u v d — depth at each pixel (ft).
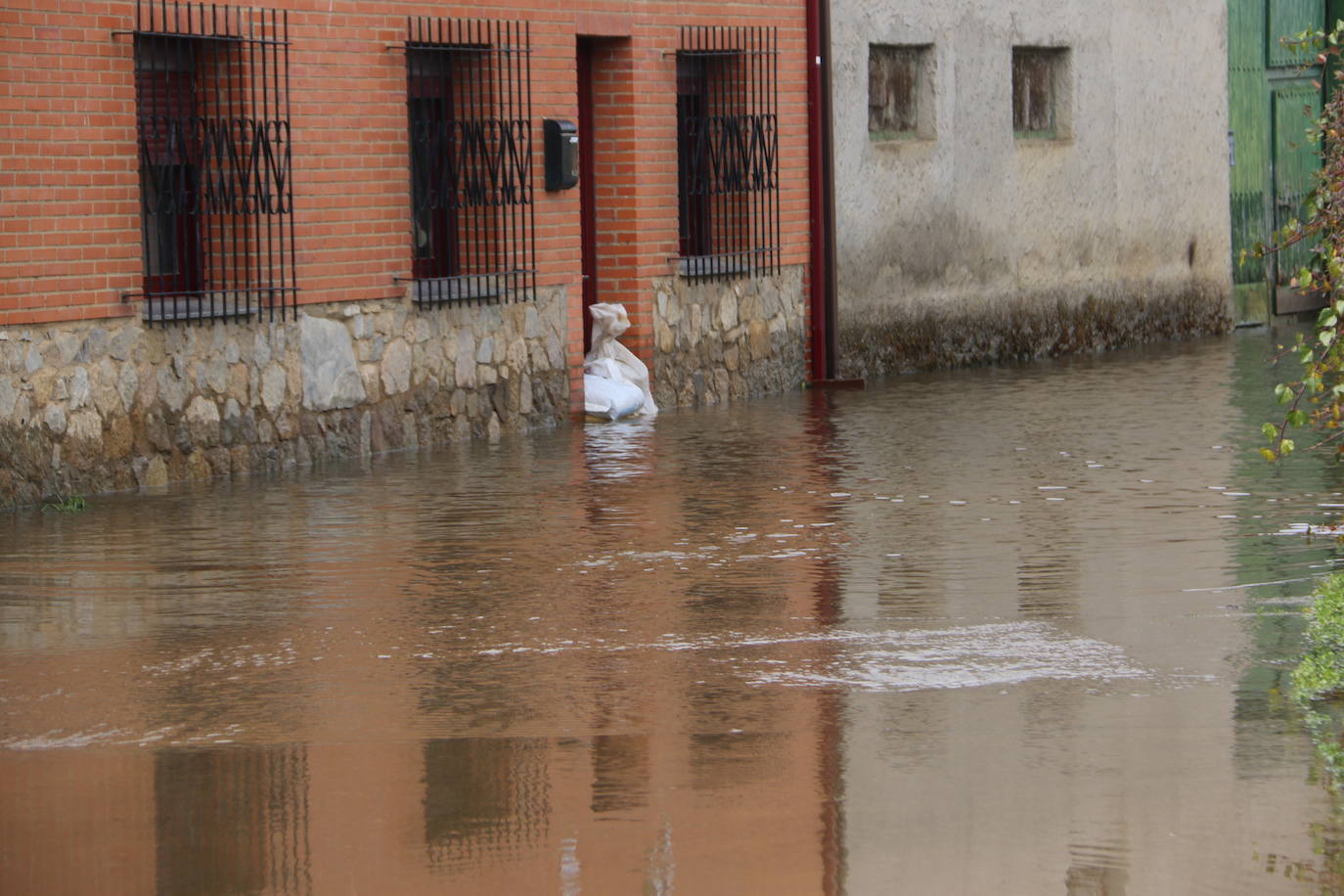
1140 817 29.27
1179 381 92.79
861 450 71.46
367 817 30.12
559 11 80.64
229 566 50.90
